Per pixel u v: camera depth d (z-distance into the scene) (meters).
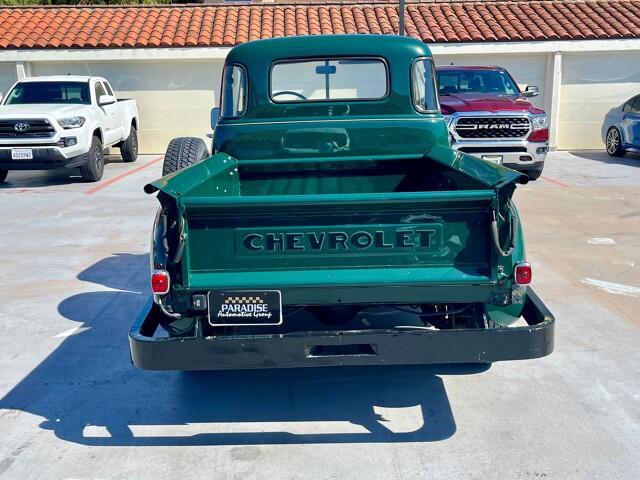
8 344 4.93
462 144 10.59
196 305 3.27
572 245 7.30
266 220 3.21
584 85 15.91
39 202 10.34
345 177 4.96
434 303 3.37
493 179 3.31
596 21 16.08
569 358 4.50
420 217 3.21
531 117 10.64
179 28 16.14
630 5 17.02
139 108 16.09
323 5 17.70
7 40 15.35
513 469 3.25
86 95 12.93
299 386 4.22
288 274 3.24
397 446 3.49
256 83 4.85
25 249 7.58
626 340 4.77
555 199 9.81
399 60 4.81
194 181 3.66
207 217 3.20
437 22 16.45
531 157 10.73
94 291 6.10
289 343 3.19
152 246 3.36
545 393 4.02
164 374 4.42
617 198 9.82
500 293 3.28
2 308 5.68
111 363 4.59
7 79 15.72
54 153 11.53
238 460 3.40
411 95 4.84
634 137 13.66
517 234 3.33
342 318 3.75
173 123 16.20
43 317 5.46
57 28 16.11
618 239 7.52
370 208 3.18
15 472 3.31
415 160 4.89
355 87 4.89
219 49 15.38
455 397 4.01
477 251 3.25
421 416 3.80
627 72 15.84
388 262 3.25
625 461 3.30
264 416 3.85
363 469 3.29
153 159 15.62
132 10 17.12
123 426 3.76
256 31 16.06
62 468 3.34
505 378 4.24
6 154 11.50
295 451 3.47
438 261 3.25
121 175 13.18
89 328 5.22
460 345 3.21
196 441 3.59
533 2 17.34
